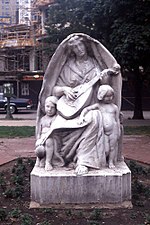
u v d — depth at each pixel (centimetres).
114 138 564
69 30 1828
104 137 562
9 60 3831
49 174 538
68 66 609
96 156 559
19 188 617
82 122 557
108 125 561
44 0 3344
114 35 1482
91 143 557
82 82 598
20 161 859
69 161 578
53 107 588
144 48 1401
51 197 536
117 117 578
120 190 536
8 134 1425
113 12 1489
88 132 556
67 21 1838
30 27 3853
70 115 564
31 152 1027
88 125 558
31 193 553
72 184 533
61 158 573
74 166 565
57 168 565
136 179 703
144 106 3253
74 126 554
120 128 593
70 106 577
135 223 479
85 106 573
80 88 588
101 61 606
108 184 534
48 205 536
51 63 593
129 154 970
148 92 3238
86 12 1622
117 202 537
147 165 850
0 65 3897
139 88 2072
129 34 1409
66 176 532
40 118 609
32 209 529
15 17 4881
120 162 604
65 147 567
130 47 1416
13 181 676
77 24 1762
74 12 1734
